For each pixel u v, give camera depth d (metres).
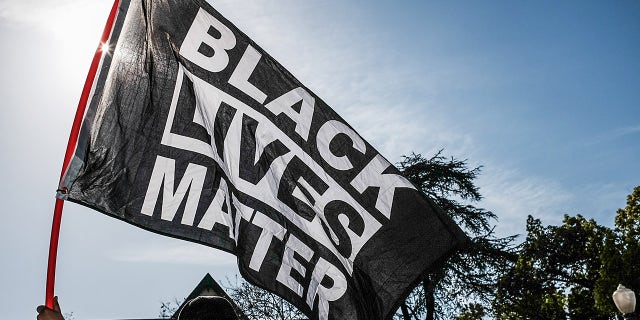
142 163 4.80
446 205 27.70
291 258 4.74
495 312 28.72
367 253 4.70
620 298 16.33
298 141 4.90
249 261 4.72
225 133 4.92
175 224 4.76
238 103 4.96
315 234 4.77
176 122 4.90
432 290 26.45
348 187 4.80
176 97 4.95
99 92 4.86
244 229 4.77
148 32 5.02
